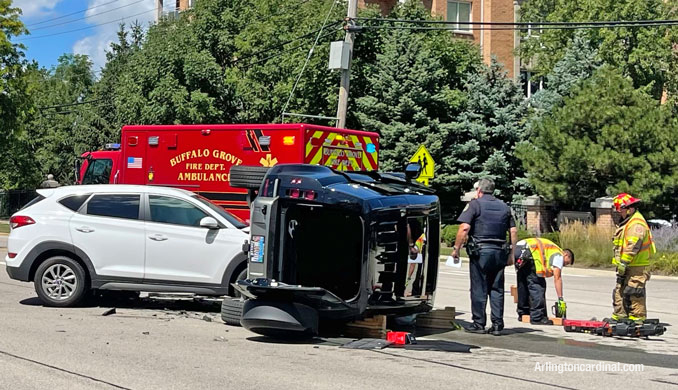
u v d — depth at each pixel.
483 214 10.27
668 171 28.38
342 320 9.73
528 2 43.22
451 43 36.06
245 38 34.06
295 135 15.12
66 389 6.70
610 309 14.03
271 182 9.71
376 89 32.38
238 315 10.39
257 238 9.59
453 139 33.84
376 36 34.06
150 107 33.72
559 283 11.59
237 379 7.21
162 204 11.65
